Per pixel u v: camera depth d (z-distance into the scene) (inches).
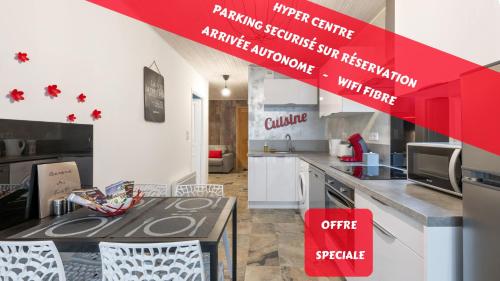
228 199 78.0
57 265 43.5
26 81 64.2
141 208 68.4
